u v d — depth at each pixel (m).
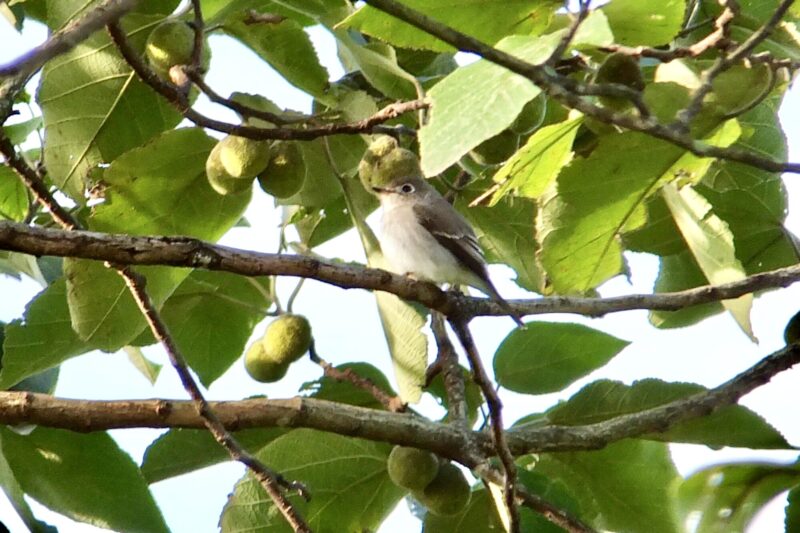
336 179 9.73
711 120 7.86
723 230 9.12
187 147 8.99
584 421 10.31
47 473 8.84
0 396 8.04
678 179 8.31
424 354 8.98
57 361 9.80
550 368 10.46
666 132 6.93
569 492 10.28
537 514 9.31
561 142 7.88
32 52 5.33
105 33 8.95
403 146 10.32
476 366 8.39
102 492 8.85
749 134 8.84
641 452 10.32
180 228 9.38
